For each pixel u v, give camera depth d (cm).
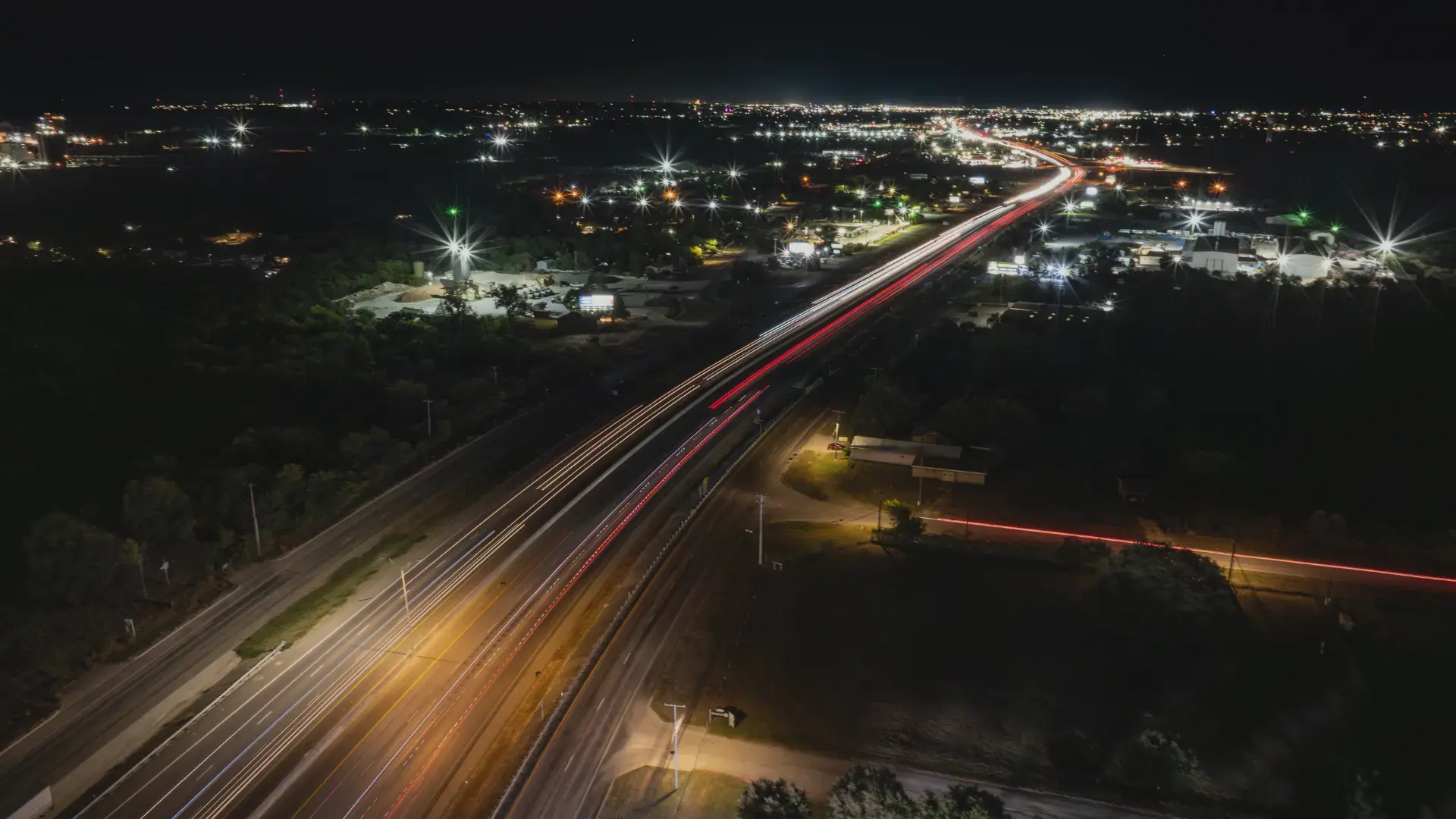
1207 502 7575
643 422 9531
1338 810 4331
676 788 4431
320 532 7038
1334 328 12081
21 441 8350
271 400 9631
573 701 5097
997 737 4803
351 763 4628
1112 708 5047
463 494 7756
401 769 4588
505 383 10581
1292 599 6156
